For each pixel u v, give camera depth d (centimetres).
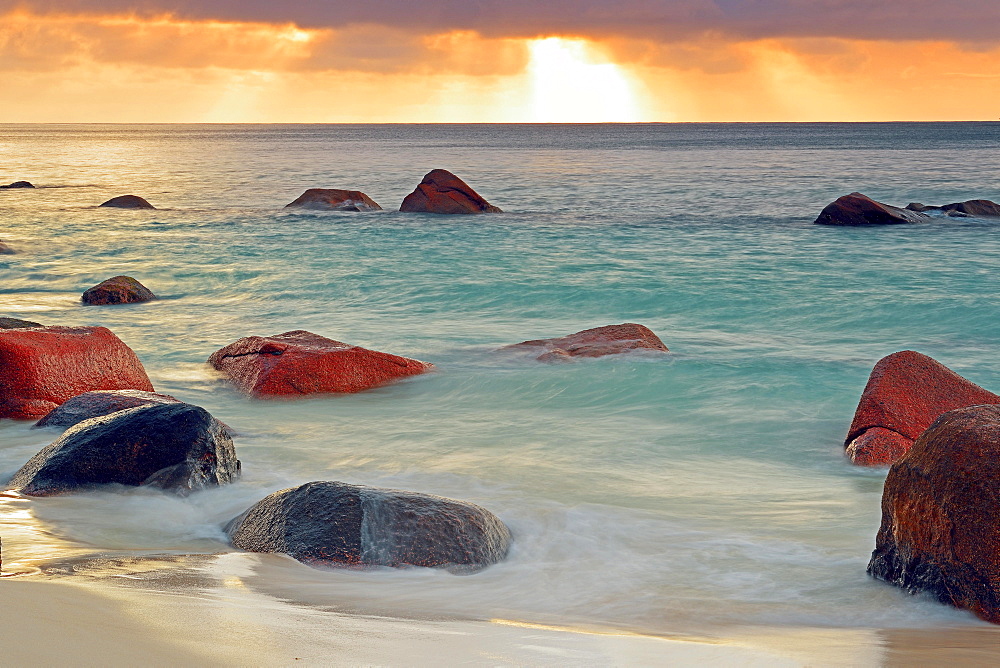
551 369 1349
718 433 1069
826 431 1073
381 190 5709
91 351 1125
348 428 1083
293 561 605
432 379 1311
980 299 1902
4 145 15875
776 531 731
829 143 14962
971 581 560
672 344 1578
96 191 5606
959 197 4856
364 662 336
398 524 633
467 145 16462
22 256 2745
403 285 2200
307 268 2456
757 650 424
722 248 2827
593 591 590
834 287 2097
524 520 748
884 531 629
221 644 340
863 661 410
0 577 455
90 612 361
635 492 841
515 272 2359
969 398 976
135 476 779
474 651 372
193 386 1291
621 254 2702
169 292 2205
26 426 1009
